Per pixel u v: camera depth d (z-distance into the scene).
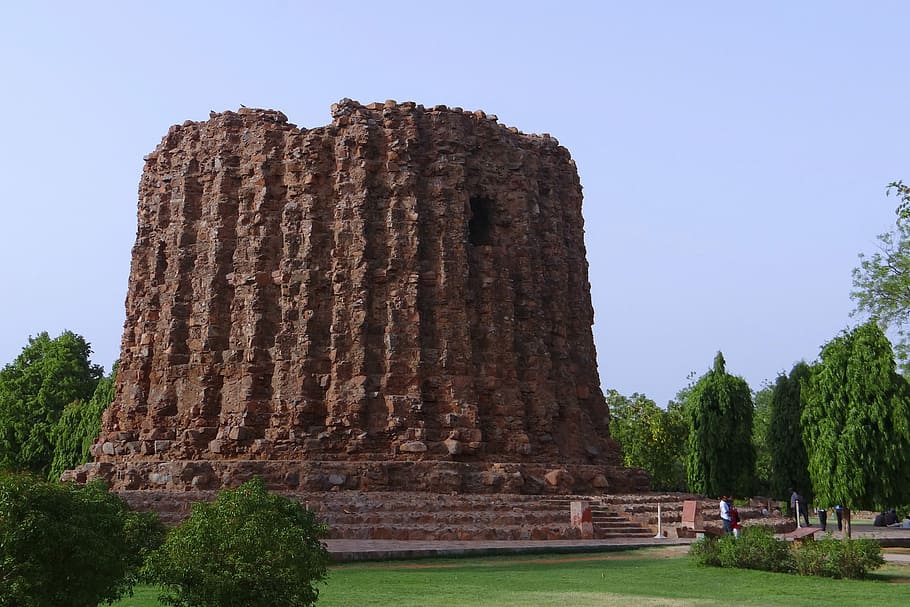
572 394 38.34
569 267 41.19
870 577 21.06
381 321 34.53
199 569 12.37
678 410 69.06
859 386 30.06
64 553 11.86
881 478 29.31
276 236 36.19
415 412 33.31
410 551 23.61
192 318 37.00
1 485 11.73
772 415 47.78
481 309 36.06
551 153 41.56
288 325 34.72
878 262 54.38
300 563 13.30
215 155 38.03
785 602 16.66
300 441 33.09
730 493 47.75
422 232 35.59
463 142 37.19
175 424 35.94
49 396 62.84
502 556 24.53
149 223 40.34
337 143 36.38
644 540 28.53
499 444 34.59
